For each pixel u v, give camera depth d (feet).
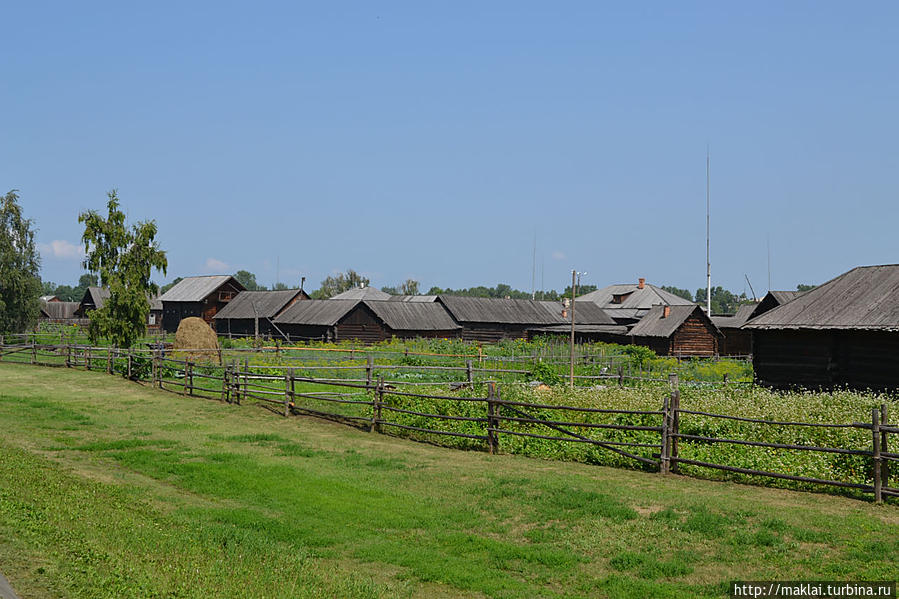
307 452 53.78
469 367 85.76
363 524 35.60
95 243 143.13
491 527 35.14
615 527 34.09
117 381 104.37
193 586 24.38
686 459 44.39
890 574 27.09
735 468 41.73
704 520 34.01
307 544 32.63
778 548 30.27
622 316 310.04
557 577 28.71
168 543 29.25
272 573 26.96
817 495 38.81
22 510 30.48
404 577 28.91
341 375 114.52
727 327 218.79
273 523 35.06
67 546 26.21
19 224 212.23
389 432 63.67
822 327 77.97
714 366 168.86
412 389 81.15
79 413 73.36
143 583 23.49
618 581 27.86
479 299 276.00
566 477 44.65
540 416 56.49
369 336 241.14
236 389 82.99
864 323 75.05
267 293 288.71
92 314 143.74
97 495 37.04
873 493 38.04
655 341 219.82
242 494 41.06
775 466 42.34
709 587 26.99
